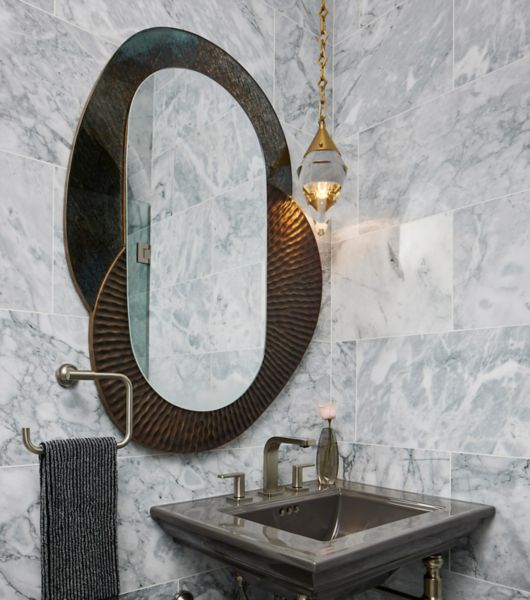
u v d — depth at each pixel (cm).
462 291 158
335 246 196
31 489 124
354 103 194
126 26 148
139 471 143
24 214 127
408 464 168
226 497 157
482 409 152
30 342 126
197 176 159
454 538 137
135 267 143
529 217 145
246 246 170
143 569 141
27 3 130
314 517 162
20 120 128
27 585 121
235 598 160
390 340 176
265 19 184
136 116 146
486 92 157
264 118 179
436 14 171
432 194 168
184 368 151
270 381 172
